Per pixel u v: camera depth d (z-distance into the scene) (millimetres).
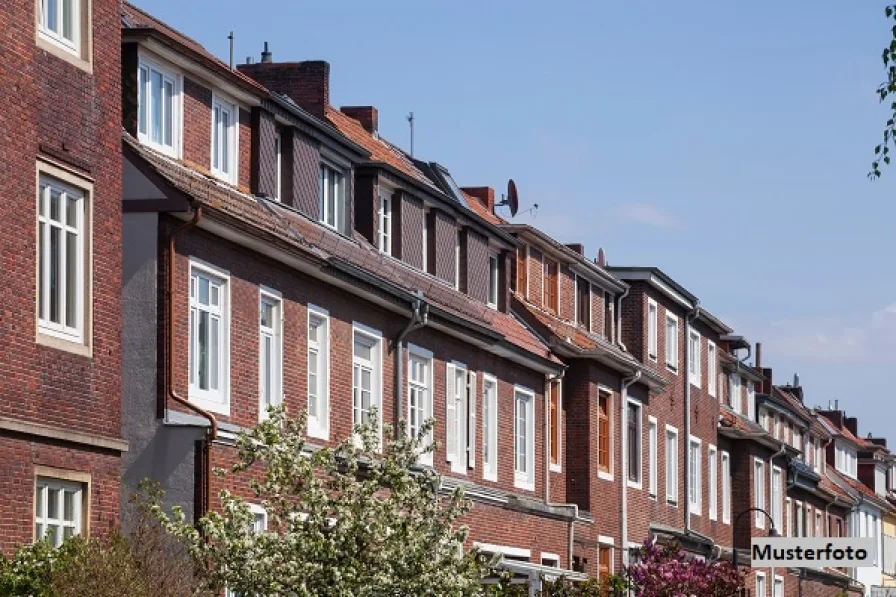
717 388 62031
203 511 26078
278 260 29500
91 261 23891
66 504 23469
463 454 38062
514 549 40250
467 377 38625
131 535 23188
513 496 39969
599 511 46031
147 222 26234
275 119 31156
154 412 26156
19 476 22125
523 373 42188
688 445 56344
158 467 26172
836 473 93625
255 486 22484
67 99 23516
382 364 34000
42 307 23078
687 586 42125
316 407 31328
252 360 28656
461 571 22531
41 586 20578
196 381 27188
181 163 28109
